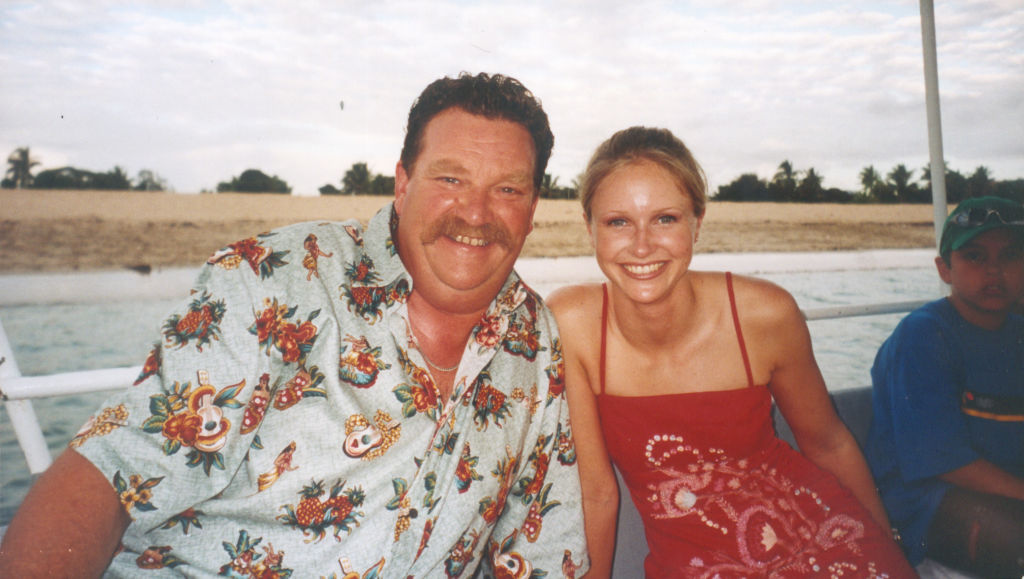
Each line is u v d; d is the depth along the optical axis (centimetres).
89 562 89
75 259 3844
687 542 143
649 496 150
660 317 140
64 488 89
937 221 227
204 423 97
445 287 112
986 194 175
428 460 110
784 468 149
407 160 116
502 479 120
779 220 4341
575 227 2756
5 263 3656
